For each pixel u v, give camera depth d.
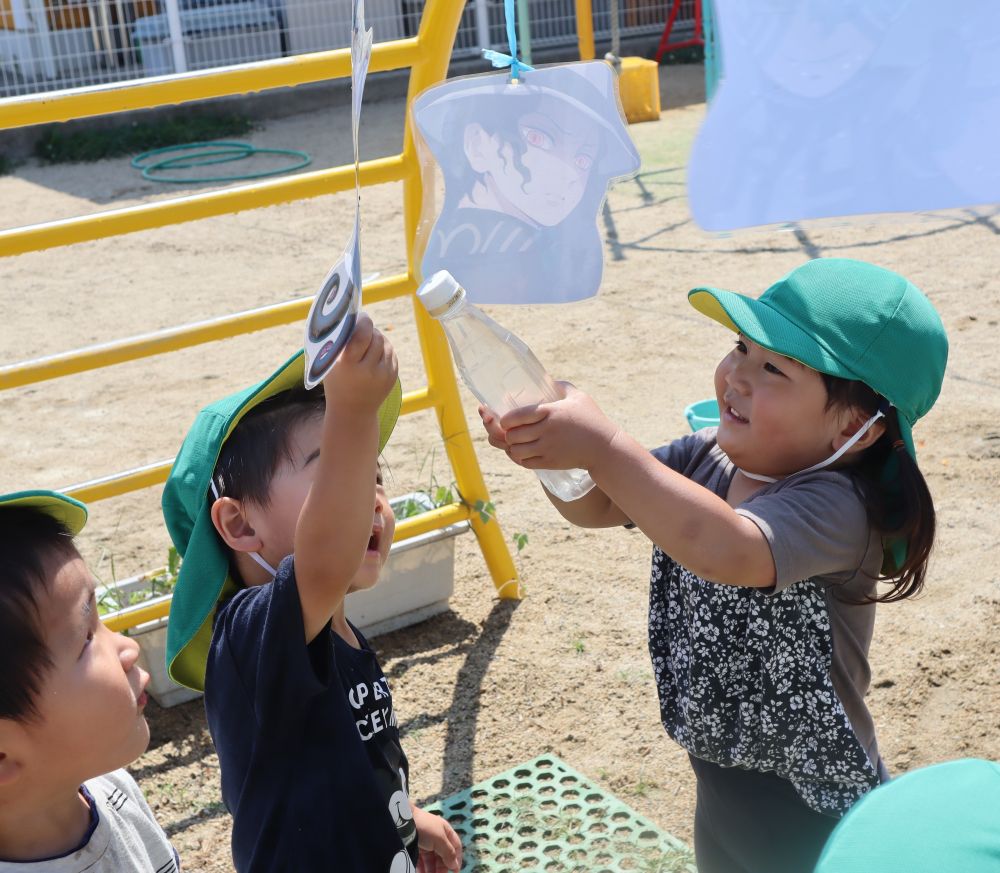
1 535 1.22
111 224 2.65
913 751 2.66
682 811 2.53
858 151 1.36
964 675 2.93
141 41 12.27
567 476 1.82
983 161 1.35
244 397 1.51
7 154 11.30
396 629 3.33
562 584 3.52
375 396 1.23
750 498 1.71
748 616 1.69
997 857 0.73
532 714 2.91
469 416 4.92
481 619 3.36
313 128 11.87
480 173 1.79
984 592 3.28
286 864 1.42
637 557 3.67
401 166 2.92
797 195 1.38
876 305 1.63
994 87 1.33
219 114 12.20
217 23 12.25
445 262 1.82
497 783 2.64
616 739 2.80
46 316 6.70
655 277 6.63
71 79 12.20
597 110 1.76
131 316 6.60
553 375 5.27
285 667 1.35
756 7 1.33
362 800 1.44
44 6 11.80
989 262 6.43
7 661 1.17
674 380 5.13
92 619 1.26
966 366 5.02
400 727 2.88
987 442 4.26
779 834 1.79
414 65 2.86
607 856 2.37
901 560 1.76
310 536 1.30
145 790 2.71
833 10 1.32
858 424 1.67
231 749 1.43
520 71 1.77
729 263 6.79
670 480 1.54
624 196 8.42
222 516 1.50
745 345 1.73
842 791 1.70
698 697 1.74
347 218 8.45
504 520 3.95
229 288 7.02
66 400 5.49
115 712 1.25
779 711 1.69
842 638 1.71
